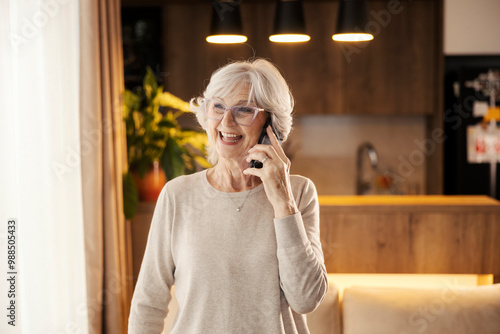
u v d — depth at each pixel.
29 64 1.83
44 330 1.90
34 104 1.85
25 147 1.81
